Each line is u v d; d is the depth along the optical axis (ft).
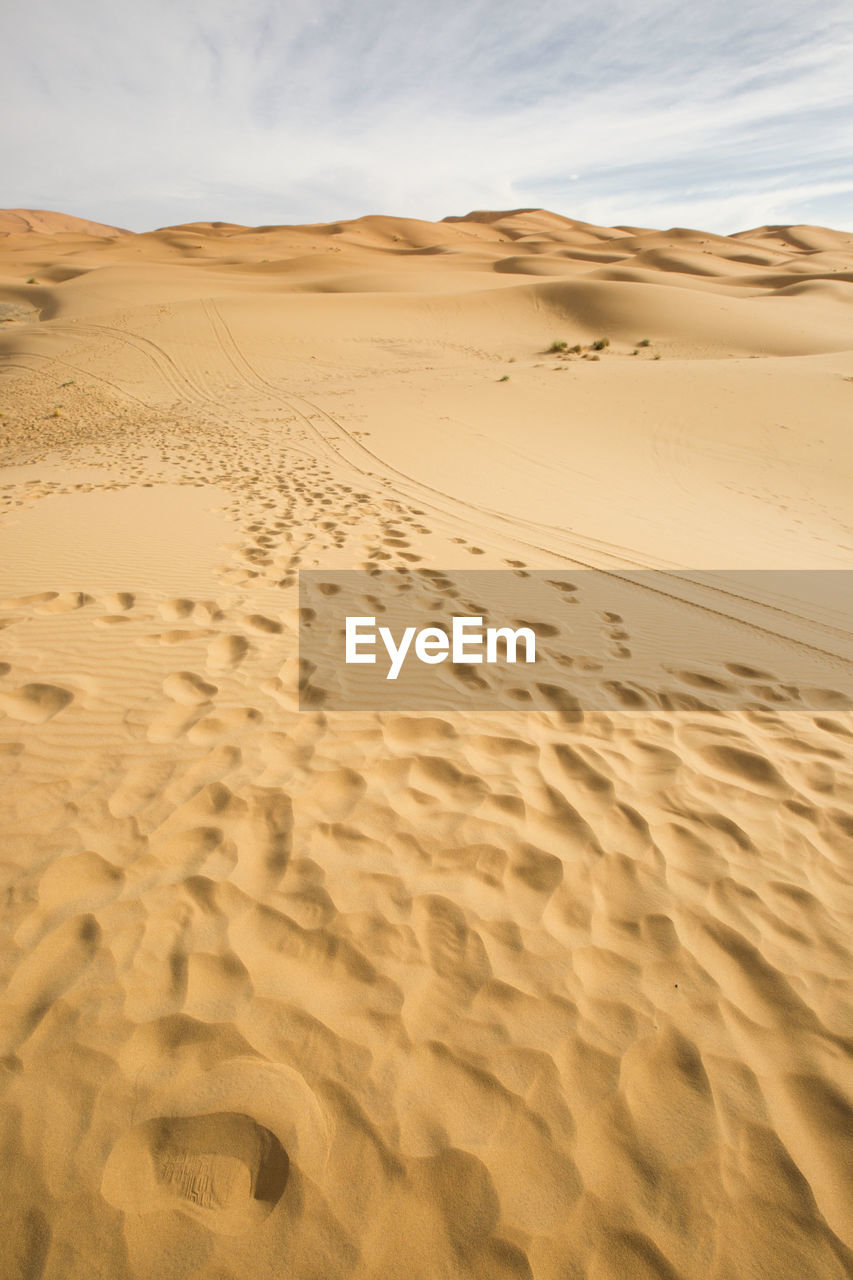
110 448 38.70
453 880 7.41
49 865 7.20
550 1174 4.96
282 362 81.66
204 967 6.26
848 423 46.55
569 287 121.29
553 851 7.92
